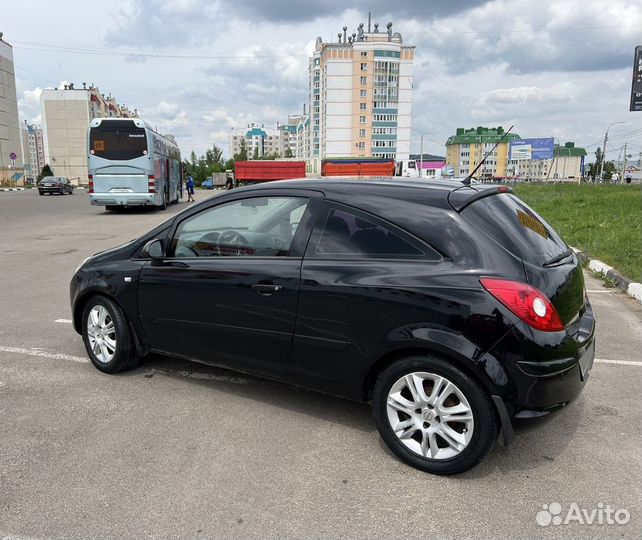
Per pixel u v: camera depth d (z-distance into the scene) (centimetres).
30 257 1024
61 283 789
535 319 272
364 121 9744
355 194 333
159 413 367
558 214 1644
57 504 268
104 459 309
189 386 413
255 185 381
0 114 7088
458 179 371
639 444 328
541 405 275
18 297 702
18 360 470
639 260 859
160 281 393
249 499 273
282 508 266
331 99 9638
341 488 283
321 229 334
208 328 373
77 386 413
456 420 288
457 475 295
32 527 251
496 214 312
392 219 313
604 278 810
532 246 305
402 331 293
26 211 2220
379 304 299
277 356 345
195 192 5328
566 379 281
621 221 1384
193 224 391
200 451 318
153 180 2073
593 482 288
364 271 309
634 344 519
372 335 304
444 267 291
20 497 273
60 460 307
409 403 300
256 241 358
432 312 285
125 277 412
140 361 463
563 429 347
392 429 307
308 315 325
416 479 292
